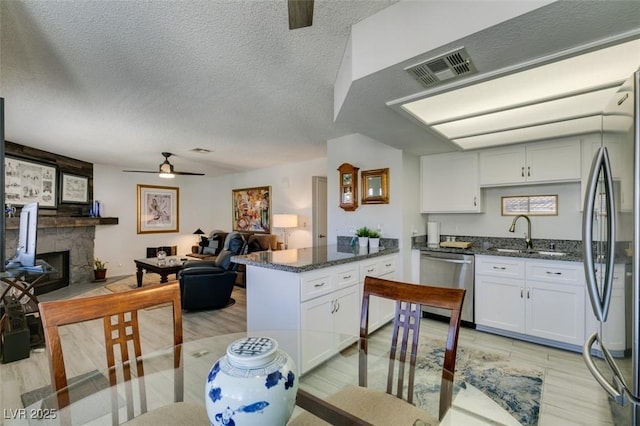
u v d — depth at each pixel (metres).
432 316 3.64
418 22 1.48
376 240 3.51
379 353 2.18
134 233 6.62
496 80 1.91
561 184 3.27
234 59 2.02
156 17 1.58
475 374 2.36
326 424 1.13
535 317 2.90
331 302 2.57
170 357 2.29
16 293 4.07
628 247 1.16
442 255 3.49
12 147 4.23
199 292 3.92
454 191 3.71
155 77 2.26
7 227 3.96
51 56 1.95
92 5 1.48
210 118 3.21
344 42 1.86
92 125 3.44
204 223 7.89
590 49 1.43
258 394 0.76
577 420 1.82
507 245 3.59
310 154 5.18
